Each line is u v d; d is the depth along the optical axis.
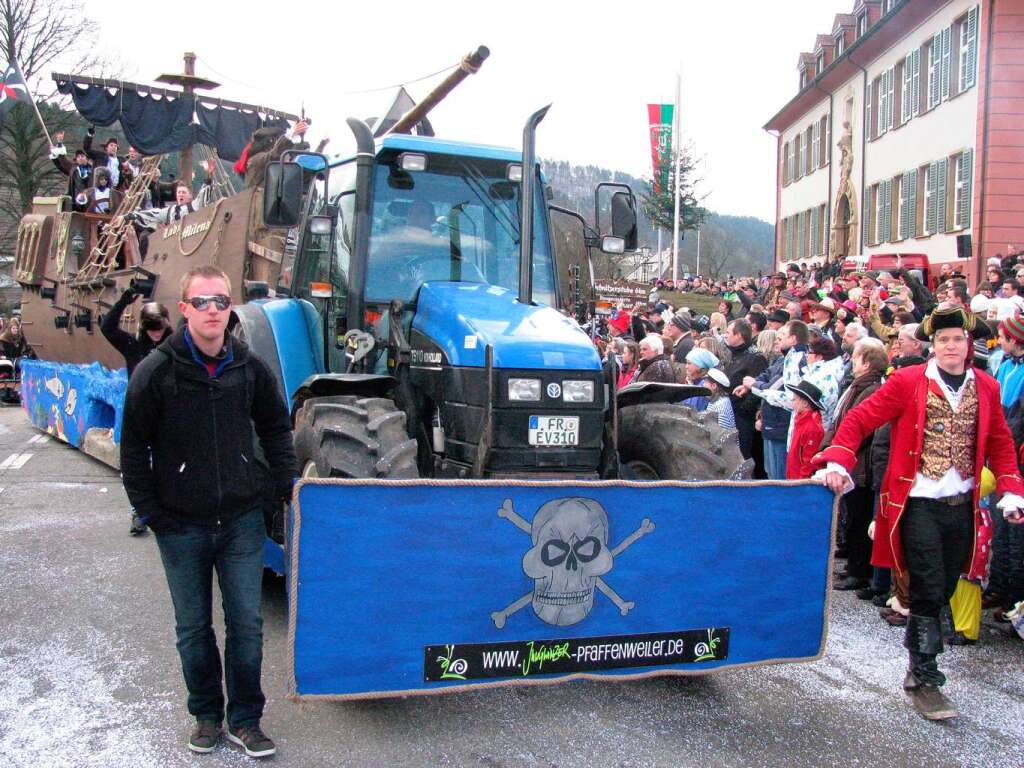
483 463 4.54
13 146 30.78
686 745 3.79
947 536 4.21
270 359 5.67
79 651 4.67
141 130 12.41
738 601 4.10
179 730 3.82
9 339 19.69
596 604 3.89
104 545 6.70
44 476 9.44
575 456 4.68
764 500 4.12
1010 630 5.34
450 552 3.69
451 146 5.64
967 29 21.84
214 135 12.90
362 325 5.32
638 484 3.92
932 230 24.02
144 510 3.44
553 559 3.81
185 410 3.42
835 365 6.69
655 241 53.69
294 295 6.31
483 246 5.70
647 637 3.96
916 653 4.18
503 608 3.76
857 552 6.08
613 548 3.90
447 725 3.93
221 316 3.40
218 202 7.96
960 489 4.17
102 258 11.20
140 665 4.50
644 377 7.71
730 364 8.01
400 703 4.15
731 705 4.21
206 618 3.62
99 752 3.62
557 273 5.85
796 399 6.24
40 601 5.44
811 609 4.22
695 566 4.02
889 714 4.14
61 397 11.51
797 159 36.53
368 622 3.61
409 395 5.12
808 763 3.66
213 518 3.50
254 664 3.64
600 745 3.77
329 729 3.87
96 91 12.11
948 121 22.98
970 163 21.69
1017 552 5.35
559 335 4.81
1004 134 20.83
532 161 5.09
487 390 4.54
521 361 4.58
